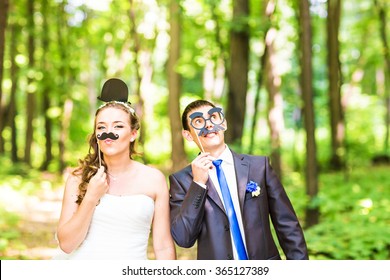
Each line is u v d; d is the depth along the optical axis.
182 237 2.83
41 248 7.31
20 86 20.48
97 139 2.97
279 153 10.91
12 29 15.38
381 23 14.73
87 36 17.81
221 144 3.07
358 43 18.67
